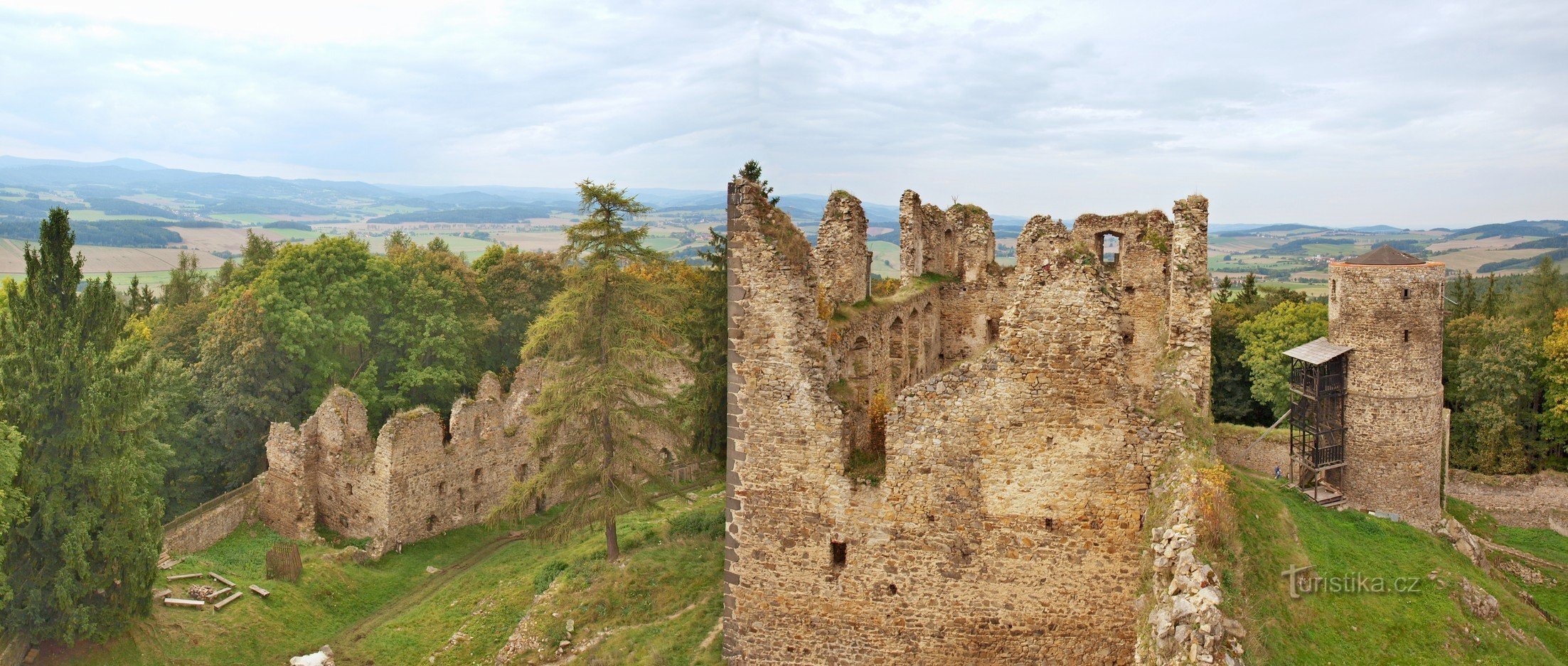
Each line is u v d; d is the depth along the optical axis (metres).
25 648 25.38
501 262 70.44
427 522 38.75
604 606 26.05
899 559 19.02
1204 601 14.27
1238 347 56.84
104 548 26.41
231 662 27.80
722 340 36.22
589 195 30.44
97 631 26.41
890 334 26.14
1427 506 40.94
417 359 54.22
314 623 31.05
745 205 19.23
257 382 47.25
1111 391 17.80
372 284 55.34
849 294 24.86
